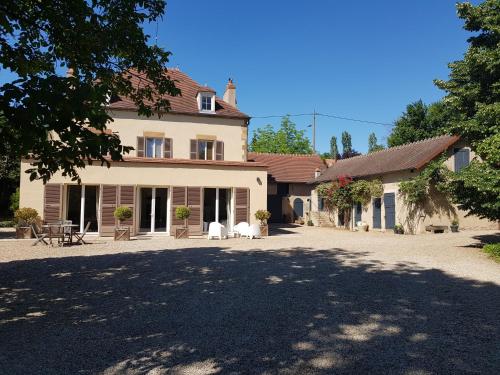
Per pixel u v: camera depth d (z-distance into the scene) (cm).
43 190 1672
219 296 692
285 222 3081
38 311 605
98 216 1725
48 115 390
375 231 2270
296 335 500
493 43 1313
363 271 923
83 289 744
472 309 615
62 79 401
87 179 1706
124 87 770
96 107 421
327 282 804
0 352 443
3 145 438
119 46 711
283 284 785
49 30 667
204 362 418
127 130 2039
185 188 1820
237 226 1800
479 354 442
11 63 589
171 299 672
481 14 1273
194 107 2194
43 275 873
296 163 3325
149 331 514
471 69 1330
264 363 416
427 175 1881
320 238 1761
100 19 679
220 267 969
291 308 618
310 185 3133
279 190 3092
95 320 560
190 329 521
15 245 1395
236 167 1898
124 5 692
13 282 803
